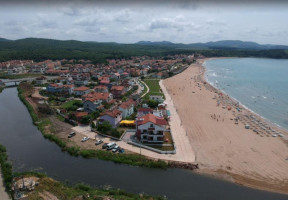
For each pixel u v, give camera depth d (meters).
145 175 63.47
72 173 63.91
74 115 102.00
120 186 58.41
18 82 193.25
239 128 98.19
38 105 124.88
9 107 127.38
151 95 145.00
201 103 135.62
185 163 68.44
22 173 62.09
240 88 182.38
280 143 84.44
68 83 177.88
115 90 144.50
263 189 58.97
